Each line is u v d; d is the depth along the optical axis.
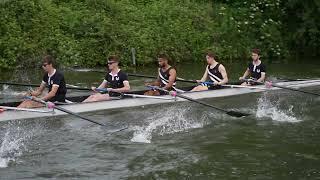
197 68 22.95
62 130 10.96
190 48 25.44
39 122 11.37
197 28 26.47
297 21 29.11
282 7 29.09
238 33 27.19
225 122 11.98
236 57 26.56
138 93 13.47
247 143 10.24
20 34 21.33
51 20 22.62
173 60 24.56
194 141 10.36
